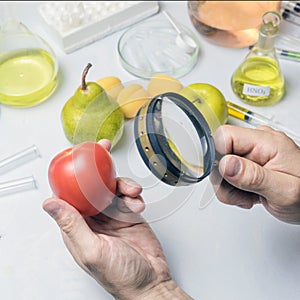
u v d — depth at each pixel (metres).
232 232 0.72
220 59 0.91
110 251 0.59
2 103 0.84
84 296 0.67
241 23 0.90
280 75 0.83
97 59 0.91
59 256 0.70
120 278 0.60
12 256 0.70
